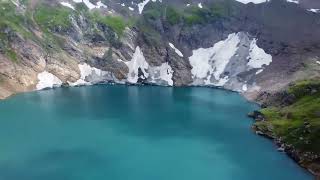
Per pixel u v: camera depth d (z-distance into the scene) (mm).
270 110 176625
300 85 180875
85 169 119688
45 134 149500
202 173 120688
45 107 189000
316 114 150625
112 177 115062
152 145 142500
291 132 144875
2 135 146875
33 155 128750
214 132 159375
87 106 194250
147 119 175875
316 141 132500
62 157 128375
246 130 162625
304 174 121750
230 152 138125
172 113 187000
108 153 133500
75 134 151125
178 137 152500
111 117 176750
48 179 111812
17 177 112250
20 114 175875
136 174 117875
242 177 118625
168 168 123125
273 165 128000
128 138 149000
